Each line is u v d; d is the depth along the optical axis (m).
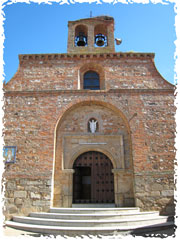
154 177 11.34
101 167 12.83
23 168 11.56
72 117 13.46
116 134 13.05
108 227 8.47
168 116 12.78
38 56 14.64
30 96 13.25
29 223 9.62
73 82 13.86
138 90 13.39
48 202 10.88
